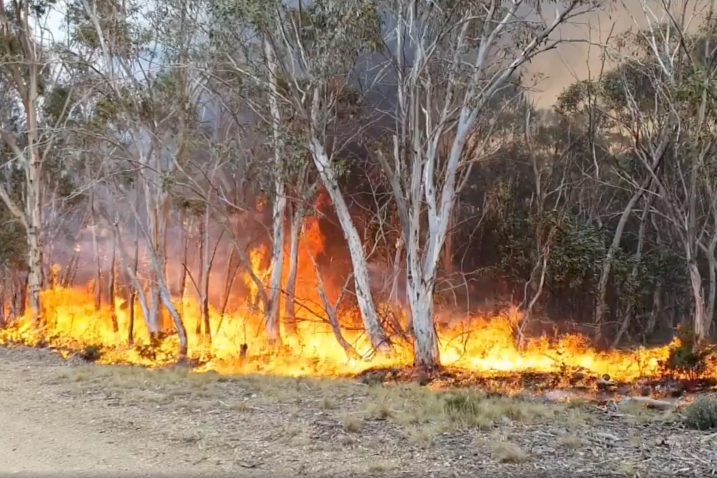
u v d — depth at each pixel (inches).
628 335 983.6
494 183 1130.7
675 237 1136.8
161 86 766.5
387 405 420.8
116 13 797.2
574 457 305.9
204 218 930.7
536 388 525.0
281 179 726.5
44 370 640.4
